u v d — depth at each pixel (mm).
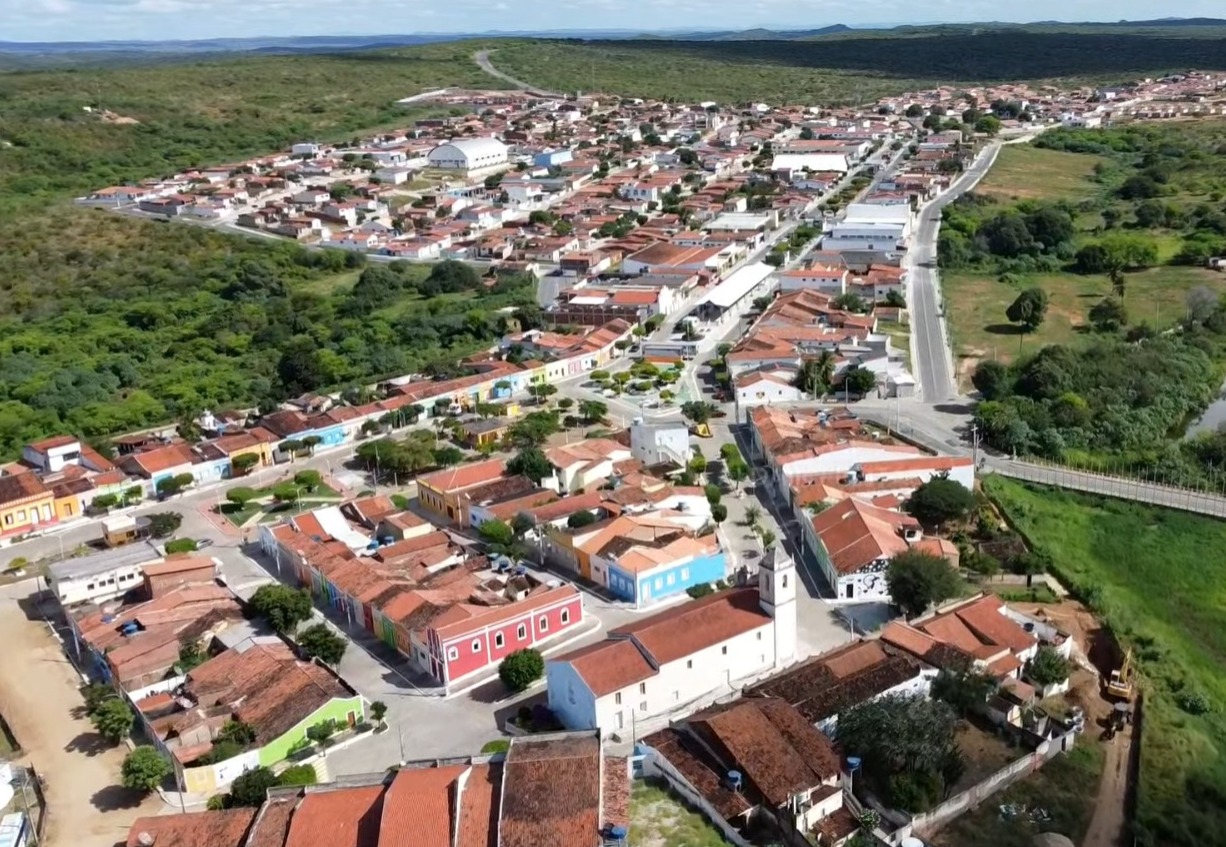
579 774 88688
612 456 175625
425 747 108625
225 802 98812
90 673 128375
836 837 89375
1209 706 116438
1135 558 152000
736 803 91750
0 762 104375
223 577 149500
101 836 98188
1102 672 120000
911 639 116875
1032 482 171875
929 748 96188
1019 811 94750
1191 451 185875
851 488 160875
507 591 132500
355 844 85750
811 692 106250
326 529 156625
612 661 109562
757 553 149375
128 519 164625
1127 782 100438
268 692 113000
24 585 153625
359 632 133375
